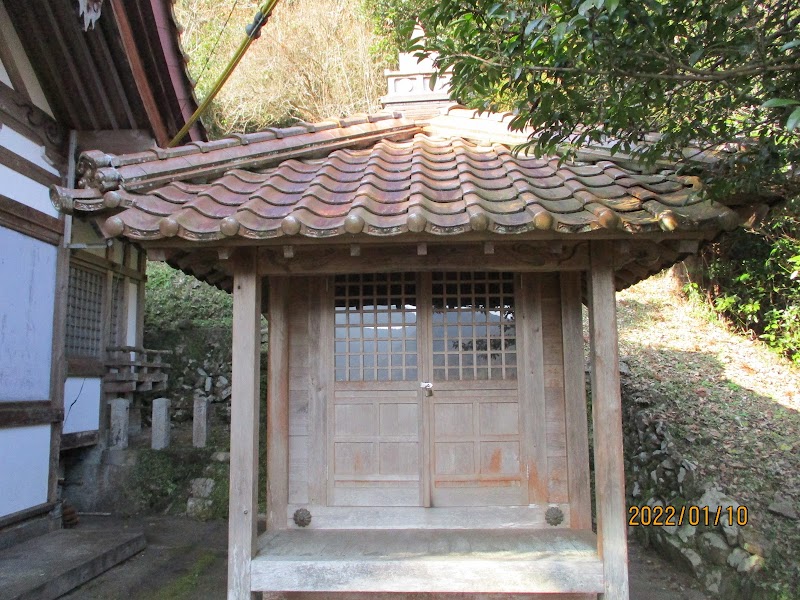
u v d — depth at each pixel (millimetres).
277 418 4055
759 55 2607
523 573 3268
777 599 4305
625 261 3539
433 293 4203
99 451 7695
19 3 5477
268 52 13289
